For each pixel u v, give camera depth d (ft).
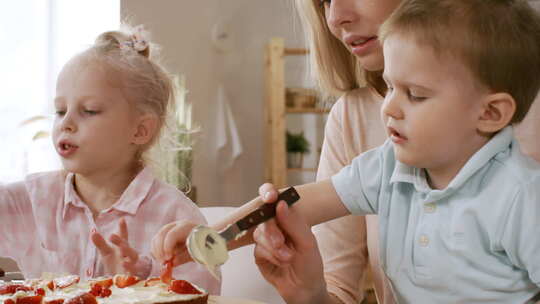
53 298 2.53
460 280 2.50
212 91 12.60
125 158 3.92
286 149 13.11
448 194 2.52
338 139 3.76
